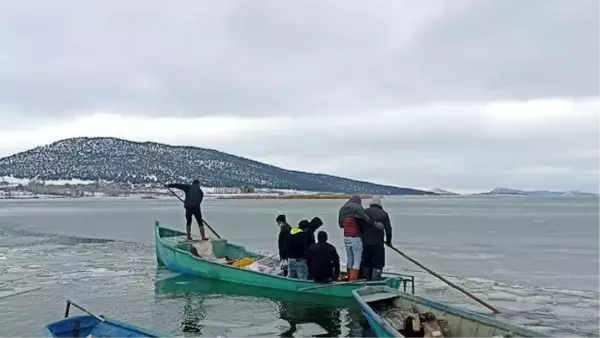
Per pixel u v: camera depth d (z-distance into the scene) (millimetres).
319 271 13203
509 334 8516
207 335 11039
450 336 9227
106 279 17547
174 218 62469
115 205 130375
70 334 8852
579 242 32781
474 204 152375
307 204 146250
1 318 12438
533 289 16688
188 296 14508
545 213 83312
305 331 11227
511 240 33969
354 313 12414
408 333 9125
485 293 15953
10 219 60281
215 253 18250
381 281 12461
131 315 12695
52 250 27109
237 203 158750
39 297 14797
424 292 16094
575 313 13516
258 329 11414
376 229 12875
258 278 14664
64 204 139250
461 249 28734
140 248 28094
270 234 38469
